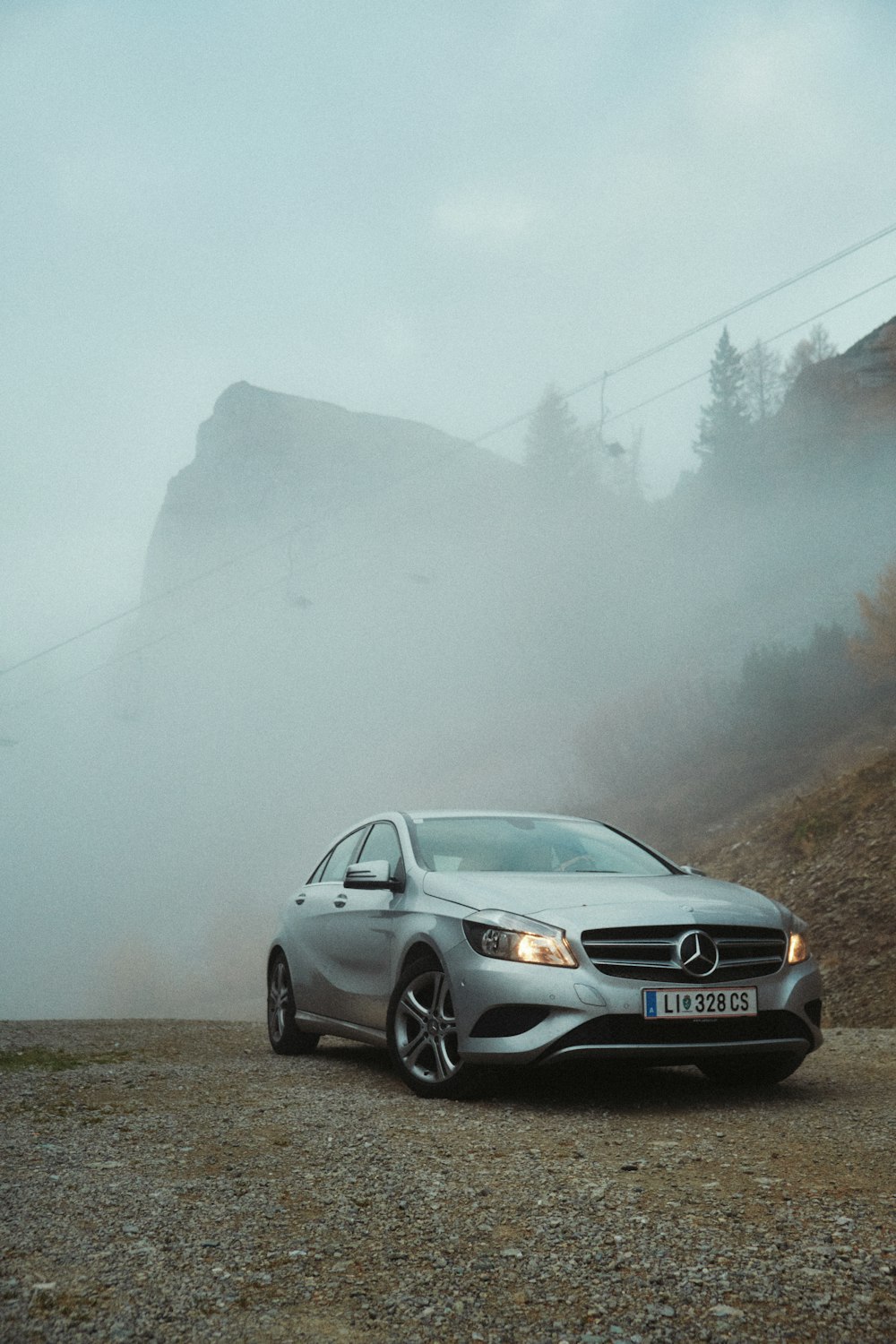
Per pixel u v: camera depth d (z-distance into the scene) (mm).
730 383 69938
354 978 6289
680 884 5637
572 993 4785
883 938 11805
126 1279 2725
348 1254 2896
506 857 6156
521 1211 3238
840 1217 3117
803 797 18469
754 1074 5574
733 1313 2484
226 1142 4273
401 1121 4633
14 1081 6023
